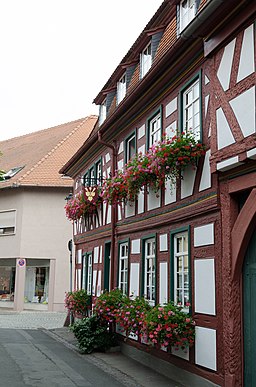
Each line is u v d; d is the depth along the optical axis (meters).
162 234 11.73
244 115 7.88
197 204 9.79
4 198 31.38
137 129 14.11
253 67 7.76
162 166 10.49
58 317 26.30
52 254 29.92
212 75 8.99
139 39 14.79
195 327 9.58
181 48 10.36
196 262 9.74
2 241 30.84
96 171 18.98
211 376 8.78
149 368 11.63
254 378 7.80
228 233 8.48
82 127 35.88
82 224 20.61
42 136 38.03
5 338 16.77
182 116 10.97
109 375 10.78
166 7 13.59
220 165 8.47
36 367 11.44
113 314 13.52
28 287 30.98
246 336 8.09
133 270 13.74
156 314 9.87
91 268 18.88
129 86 16.12
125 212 14.68
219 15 8.51
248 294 8.11
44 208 30.22
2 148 40.25
